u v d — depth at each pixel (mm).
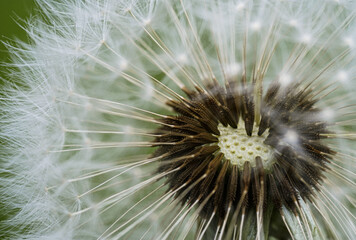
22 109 87
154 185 87
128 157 88
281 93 85
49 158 86
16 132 87
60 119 86
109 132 86
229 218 82
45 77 87
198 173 83
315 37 88
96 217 86
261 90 85
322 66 87
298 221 81
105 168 87
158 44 88
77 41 88
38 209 85
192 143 84
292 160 82
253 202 81
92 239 86
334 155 84
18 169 86
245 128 84
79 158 87
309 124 83
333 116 84
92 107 87
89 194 87
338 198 85
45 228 85
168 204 84
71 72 88
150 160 85
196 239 82
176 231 83
